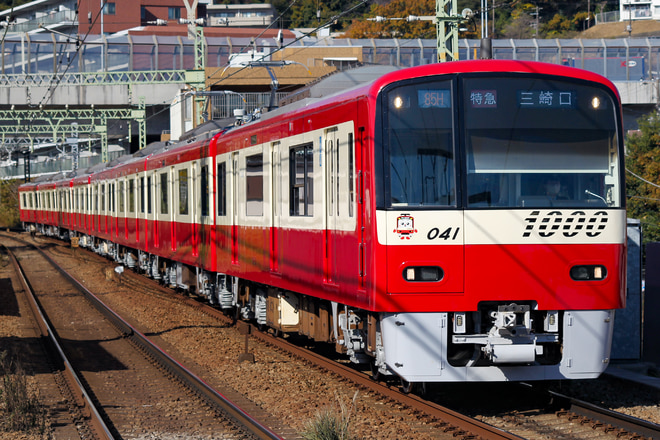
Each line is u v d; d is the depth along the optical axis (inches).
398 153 570.3
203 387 684.1
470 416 594.9
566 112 584.7
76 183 2571.4
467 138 571.8
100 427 559.5
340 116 637.9
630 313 765.9
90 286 1638.8
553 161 579.8
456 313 572.4
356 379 698.8
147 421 602.2
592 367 586.9
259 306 950.4
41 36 3565.5
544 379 584.7
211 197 1051.9
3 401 641.6
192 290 1286.9
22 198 4089.6
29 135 3617.1
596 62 3503.9
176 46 3639.3
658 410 604.1
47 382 752.3
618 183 588.7
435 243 565.0
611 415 554.9
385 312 573.9
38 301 1397.6
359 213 594.2
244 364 807.7
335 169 652.1
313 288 708.7
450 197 568.1
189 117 2908.5
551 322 582.9
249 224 899.4
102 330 1095.6
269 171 822.5
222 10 6318.9
